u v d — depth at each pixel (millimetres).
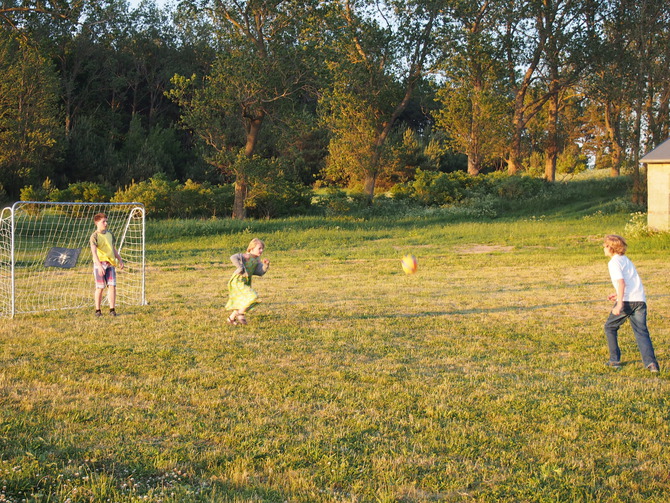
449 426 4680
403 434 4535
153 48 64750
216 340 7613
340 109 39062
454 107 42031
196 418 4797
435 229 27797
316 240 24594
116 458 3998
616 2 38000
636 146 31766
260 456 4098
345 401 5258
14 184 40156
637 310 6344
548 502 3514
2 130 41656
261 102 32750
